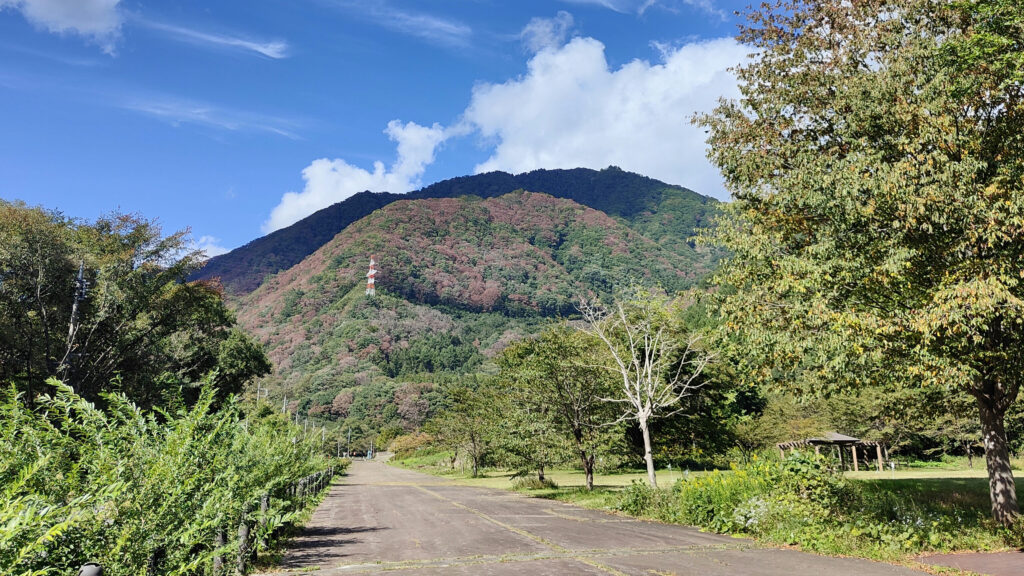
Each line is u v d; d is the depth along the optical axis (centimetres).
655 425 4022
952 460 4688
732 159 1662
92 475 490
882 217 1255
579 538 1202
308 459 2145
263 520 923
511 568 877
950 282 1100
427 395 15675
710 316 1725
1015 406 3225
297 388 16312
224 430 675
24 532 350
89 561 429
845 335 1194
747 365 1625
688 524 1438
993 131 1256
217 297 4584
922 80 1263
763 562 912
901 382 1375
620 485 2853
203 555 544
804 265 1334
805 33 1695
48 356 3325
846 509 1233
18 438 491
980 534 1115
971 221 1115
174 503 522
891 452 5019
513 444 2705
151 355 4072
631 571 844
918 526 1090
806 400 1527
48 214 3622
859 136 1421
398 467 8731
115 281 3709
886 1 1506
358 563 941
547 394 2606
